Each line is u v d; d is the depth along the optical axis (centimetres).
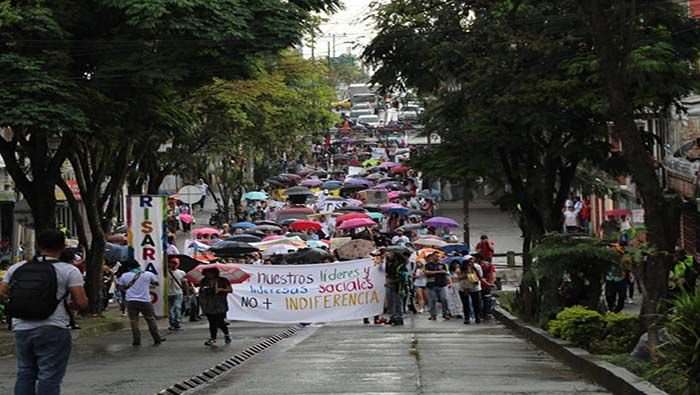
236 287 3300
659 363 1407
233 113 4253
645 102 2127
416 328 3022
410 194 7356
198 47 2455
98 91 2505
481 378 1631
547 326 2300
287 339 2689
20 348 1129
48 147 3175
